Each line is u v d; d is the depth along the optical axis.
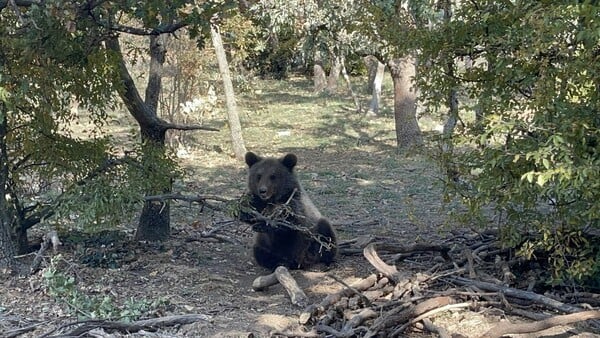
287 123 27.75
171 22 8.64
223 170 19.12
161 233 10.84
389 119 28.25
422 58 8.27
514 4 7.54
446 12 9.11
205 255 10.30
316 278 9.20
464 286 7.74
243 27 18.83
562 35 6.86
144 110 10.16
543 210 10.25
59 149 9.55
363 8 9.56
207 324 7.11
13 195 9.22
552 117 6.89
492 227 10.61
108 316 7.24
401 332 6.83
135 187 8.98
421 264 9.30
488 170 7.38
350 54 18.91
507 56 7.43
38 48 7.88
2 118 7.80
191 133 23.55
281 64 40.88
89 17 8.14
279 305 8.00
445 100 8.38
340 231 12.37
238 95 32.06
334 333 6.57
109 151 9.88
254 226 9.38
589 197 6.75
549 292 8.05
